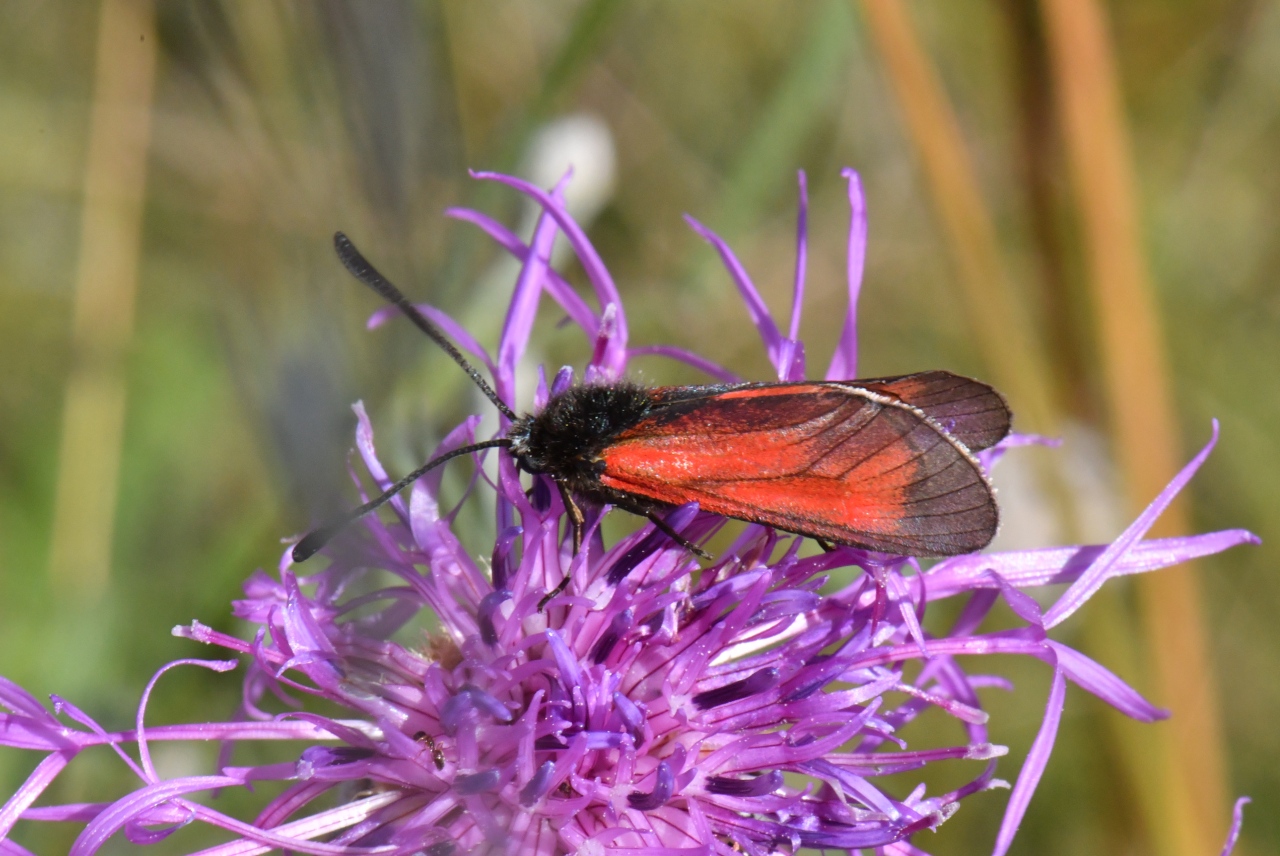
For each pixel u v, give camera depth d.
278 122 0.17
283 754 0.18
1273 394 0.24
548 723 0.16
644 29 0.23
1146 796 0.18
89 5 0.21
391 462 0.16
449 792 0.16
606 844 0.16
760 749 0.16
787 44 0.23
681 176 0.23
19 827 0.17
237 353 0.14
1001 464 0.18
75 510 0.19
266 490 0.18
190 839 0.18
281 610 0.16
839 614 0.16
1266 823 0.22
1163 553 0.16
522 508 0.16
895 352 0.24
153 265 0.20
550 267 0.17
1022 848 0.20
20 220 0.21
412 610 0.16
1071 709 0.20
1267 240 0.24
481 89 0.22
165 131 0.19
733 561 0.16
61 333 0.21
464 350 0.17
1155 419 0.18
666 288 0.19
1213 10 0.24
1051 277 0.18
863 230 0.16
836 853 0.16
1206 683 0.18
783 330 0.24
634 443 0.16
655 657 0.16
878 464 0.16
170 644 0.19
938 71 0.23
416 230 0.16
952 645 0.16
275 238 0.16
